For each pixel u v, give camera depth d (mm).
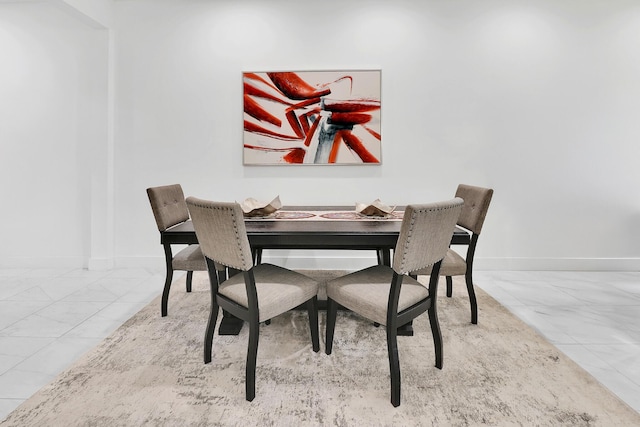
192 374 1574
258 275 1756
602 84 3088
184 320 2156
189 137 3223
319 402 1385
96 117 3158
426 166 3188
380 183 3209
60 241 3285
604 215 3170
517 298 2535
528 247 3227
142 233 3289
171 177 3254
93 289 2709
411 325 1953
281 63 3168
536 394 1431
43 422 1262
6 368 1613
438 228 1414
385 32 3123
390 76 3141
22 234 3291
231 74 3182
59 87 3168
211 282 1627
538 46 3094
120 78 3201
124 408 1341
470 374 1578
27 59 3162
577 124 3121
